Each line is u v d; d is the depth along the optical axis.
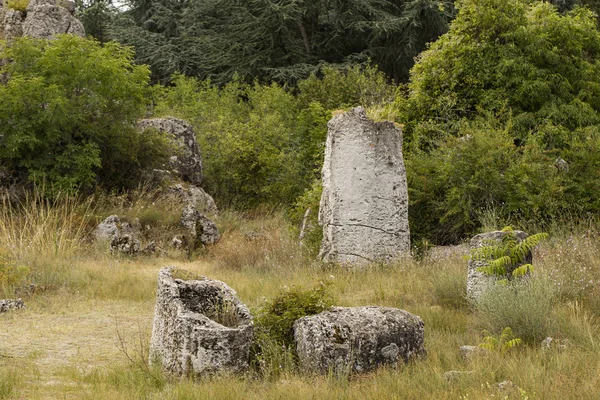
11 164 18.86
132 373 7.23
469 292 10.02
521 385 6.21
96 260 15.37
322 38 37.19
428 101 19.22
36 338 9.14
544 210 15.58
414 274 12.36
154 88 21.19
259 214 22.62
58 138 18.81
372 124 14.45
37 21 22.77
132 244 16.95
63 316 10.54
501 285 8.91
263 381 6.89
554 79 18.72
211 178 23.50
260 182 23.53
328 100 26.34
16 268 12.56
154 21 40.44
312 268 13.80
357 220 14.21
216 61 36.09
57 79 18.77
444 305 10.43
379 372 6.95
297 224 17.62
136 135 20.33
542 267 10.59
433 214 16.17
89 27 38.81
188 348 6.95
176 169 21.64
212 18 39.09
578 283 10.05
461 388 6.29
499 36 19.19
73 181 18.28
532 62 19.00
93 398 6.38
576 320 8.45
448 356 7.53
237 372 7.00
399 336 7.41
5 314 10.57
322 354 7.01
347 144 14.41
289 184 23.33
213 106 28.56
